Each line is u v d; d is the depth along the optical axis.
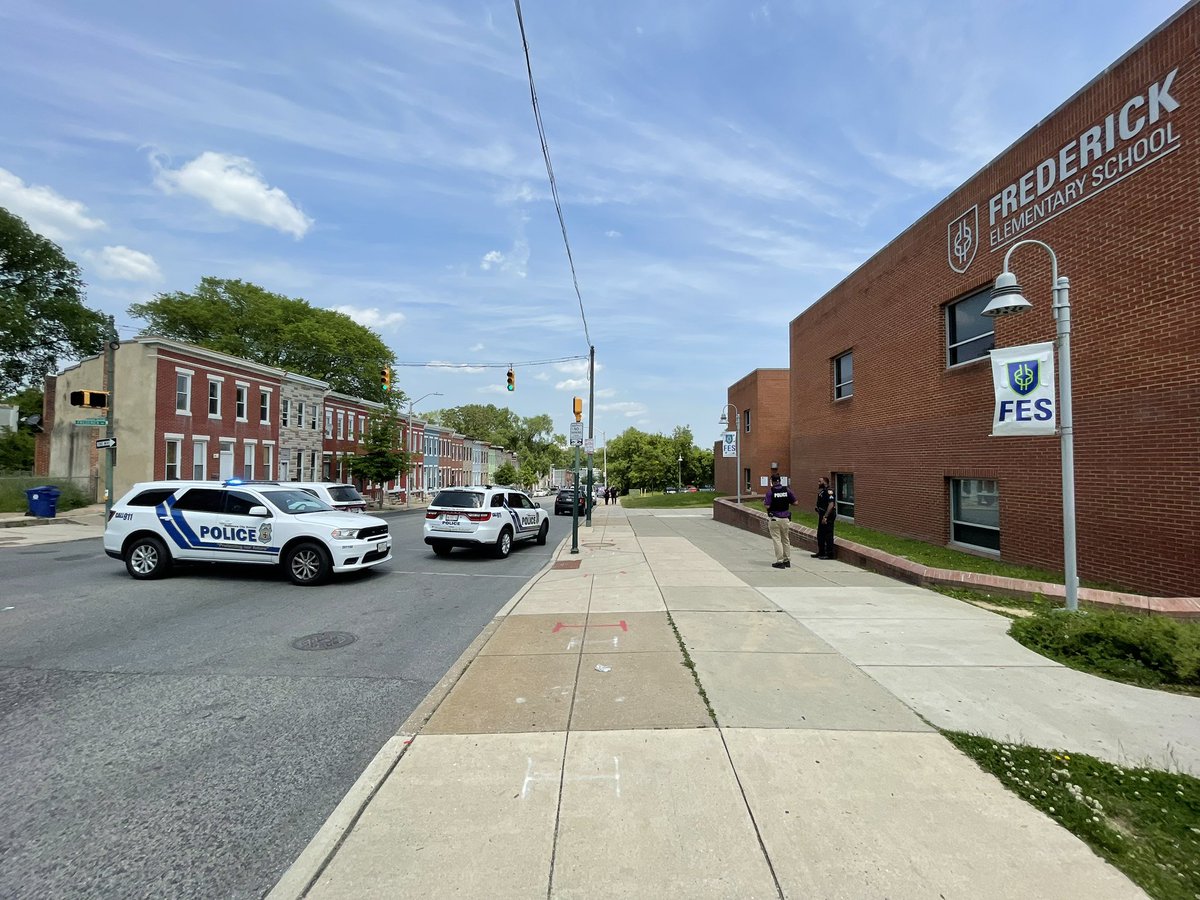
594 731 4.12
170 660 6.14
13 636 6.98
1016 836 2.95
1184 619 6.77
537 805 3.23
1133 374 8.57
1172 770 3.58
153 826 3.25
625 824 3.05
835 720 4.27
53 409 29.00
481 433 102.25
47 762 3.96
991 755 3.71
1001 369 7.38
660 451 64.75
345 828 3.04
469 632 7.31
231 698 5.11
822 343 20.88
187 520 10.48
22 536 17.67
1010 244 11.09
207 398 29.28
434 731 4.15
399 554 15.31
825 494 13.02
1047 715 4.37
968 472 12.36
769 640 6.33
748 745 3.88
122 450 26.44
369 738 4.35
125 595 9.30
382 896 2.55
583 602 8.39
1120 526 8.77
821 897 2.53
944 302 13.20
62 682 5.47
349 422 44.56
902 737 4.00
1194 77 7.73
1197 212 7.71
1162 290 8.16
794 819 3.08
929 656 5.74
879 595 8.71
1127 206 8.69
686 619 7.30
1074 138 9.62
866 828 3.01
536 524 17.12
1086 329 9.38
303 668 5.91
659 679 5.14
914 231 14.48
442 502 14.77
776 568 11.59
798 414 23.53
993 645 6.09
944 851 2.83
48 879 2.81
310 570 10.26
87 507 25.48
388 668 5.93
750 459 37.44
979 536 12.33
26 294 35.50
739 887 2.59
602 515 33.38
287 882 2.65
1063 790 3.32
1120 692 4.81
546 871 2.70
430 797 3.31
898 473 15.32
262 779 3.76
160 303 44.56
